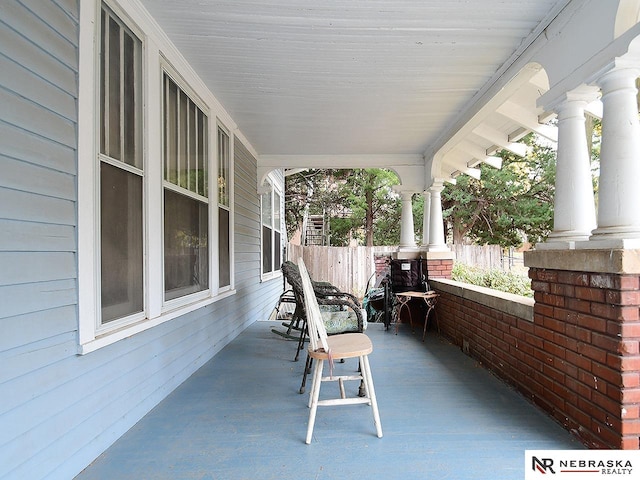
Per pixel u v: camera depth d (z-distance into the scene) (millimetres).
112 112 1916
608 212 1749
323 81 3043
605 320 1686
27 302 1389
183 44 2492
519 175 10562
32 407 1413
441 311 4328
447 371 2986
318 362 1957
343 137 4613
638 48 1626
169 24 2271
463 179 10812
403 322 5094
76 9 1635
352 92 3256
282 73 2912
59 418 1545
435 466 1683
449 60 2691
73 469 1613
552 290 2111
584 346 1836
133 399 2102
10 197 1321
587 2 1885
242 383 2754
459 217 11430
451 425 2059
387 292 4688
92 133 1719
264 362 3289
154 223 2312
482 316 3145
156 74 2330
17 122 1346
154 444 1886
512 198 10648
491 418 2137
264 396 2508
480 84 3100
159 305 2371
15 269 1339
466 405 2318
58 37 1535
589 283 1794
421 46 2504
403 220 5473
